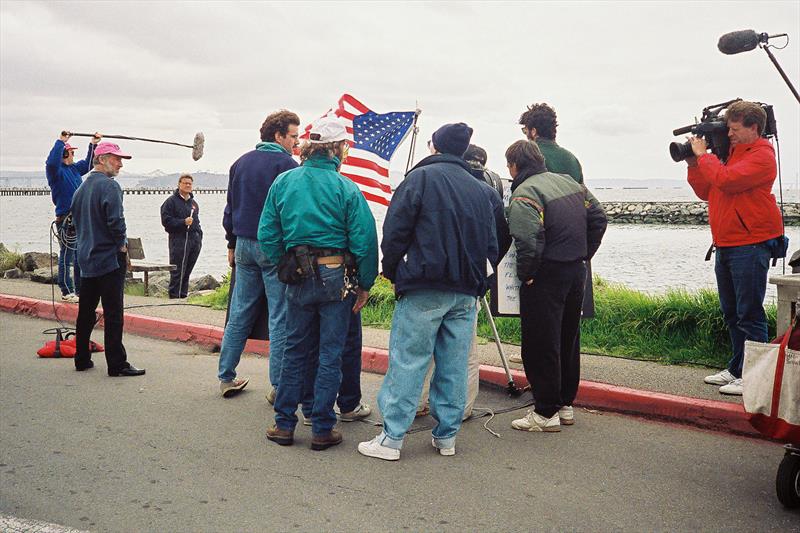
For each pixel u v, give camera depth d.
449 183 4.46
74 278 9.88
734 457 4.70
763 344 3.82
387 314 8.80
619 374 6.15
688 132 5.73
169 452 4.75
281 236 4.78
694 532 3.67
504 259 5.69
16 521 3.74
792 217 53.38
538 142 5.68
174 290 11.83
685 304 7.26
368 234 4.73
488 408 5.76
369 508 3.92
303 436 5.09
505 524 3.74
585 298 5.86
